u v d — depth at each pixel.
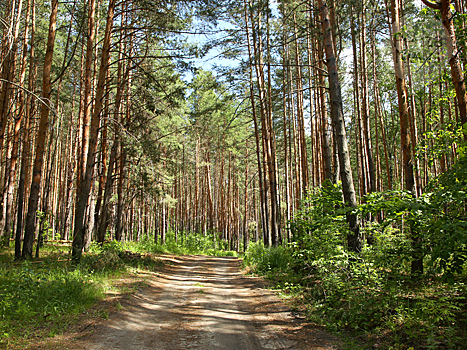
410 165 8.18
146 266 13.52
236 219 42.66
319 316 6.14
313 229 9.14
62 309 5.95
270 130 18.84
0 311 5.36
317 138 18.73
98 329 5.38
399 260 6.18
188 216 43.62
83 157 13.88
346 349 4.58
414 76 15.11
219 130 32.22
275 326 5.98
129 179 18.67
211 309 7.42
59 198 33.34
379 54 21.59
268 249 14.43
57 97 17.27
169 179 23.22
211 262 20.73
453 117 16.70
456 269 4.36
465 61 6.57
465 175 4.70
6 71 13.67
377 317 5.26
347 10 11.29
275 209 17.19
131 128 16.58
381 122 19.56
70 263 10.28
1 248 14.33
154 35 14.16
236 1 16.09
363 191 15.27
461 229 4.13
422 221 5.22
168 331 5.79
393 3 8.66
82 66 17.83
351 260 7.62
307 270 10.23
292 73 21.09
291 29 17.00
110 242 17.30
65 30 17.34
